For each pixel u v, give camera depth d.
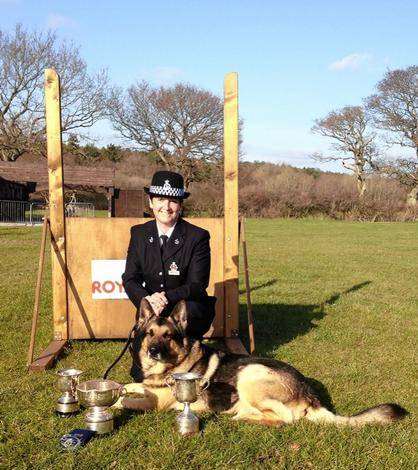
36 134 48.94
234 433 4.05
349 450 3.83
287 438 3.97
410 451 3.87
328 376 5.62
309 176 52.03
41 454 3.70
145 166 64.06
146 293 5.09
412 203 48.94
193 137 52.91
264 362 4.49
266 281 12.19
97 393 3.94
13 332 7.20
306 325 8.01
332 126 56.25
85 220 6.77
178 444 3.86
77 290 6.81
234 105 6.75
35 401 4.68
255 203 47.44
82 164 61.56
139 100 53.97
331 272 13.91
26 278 11.56
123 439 3.94
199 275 5.27
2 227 29.11
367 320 8.38
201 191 45.72
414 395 5.11
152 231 5.38
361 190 49.53
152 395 4.49
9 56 46.22
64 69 47.28
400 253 19.36
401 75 53.12
